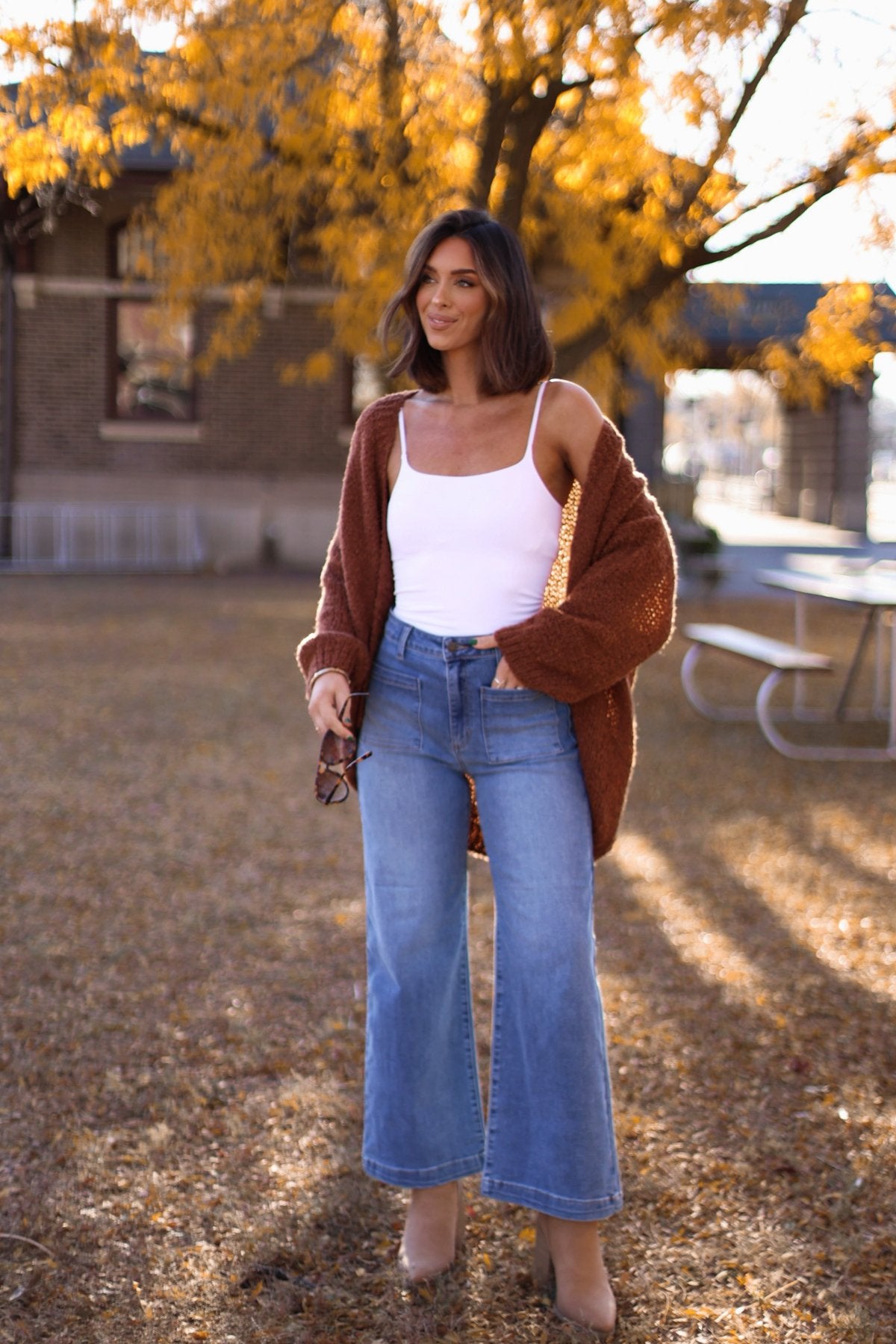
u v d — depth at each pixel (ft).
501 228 7.32
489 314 7.29
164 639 35.53
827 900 15.51
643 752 23.50
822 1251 8.09
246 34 19.62
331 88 20.49
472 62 20.07
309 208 24.59
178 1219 8.48
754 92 19.99
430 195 21.35
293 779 21.12
